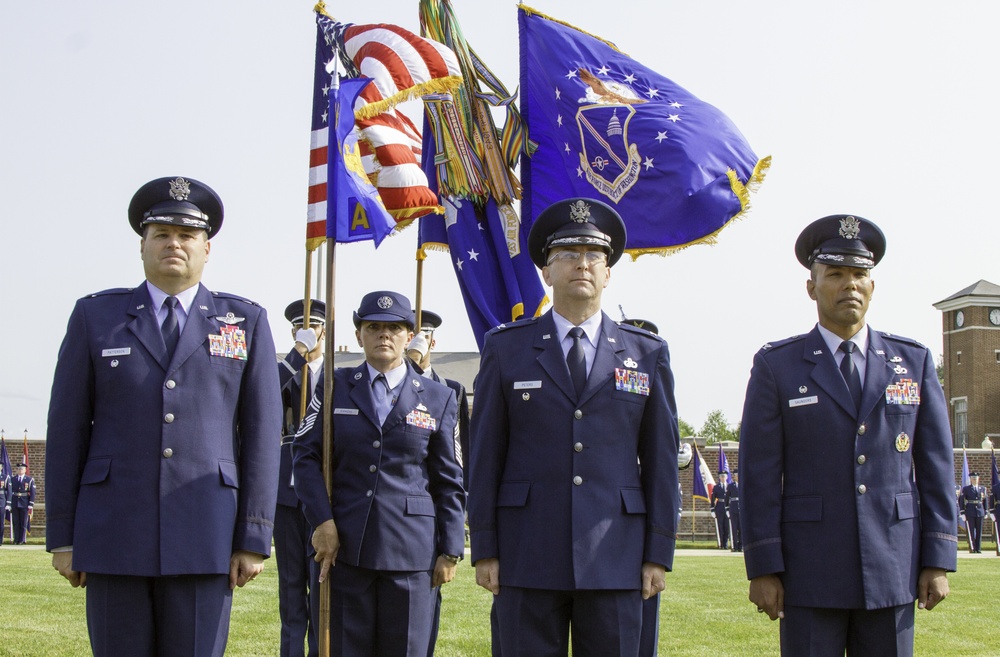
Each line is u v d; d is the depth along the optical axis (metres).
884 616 5.32
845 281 5.56
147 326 5.31
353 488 6.68
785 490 5.55
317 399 6.90
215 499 5.22
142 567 5.02
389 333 6.88
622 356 5.40
